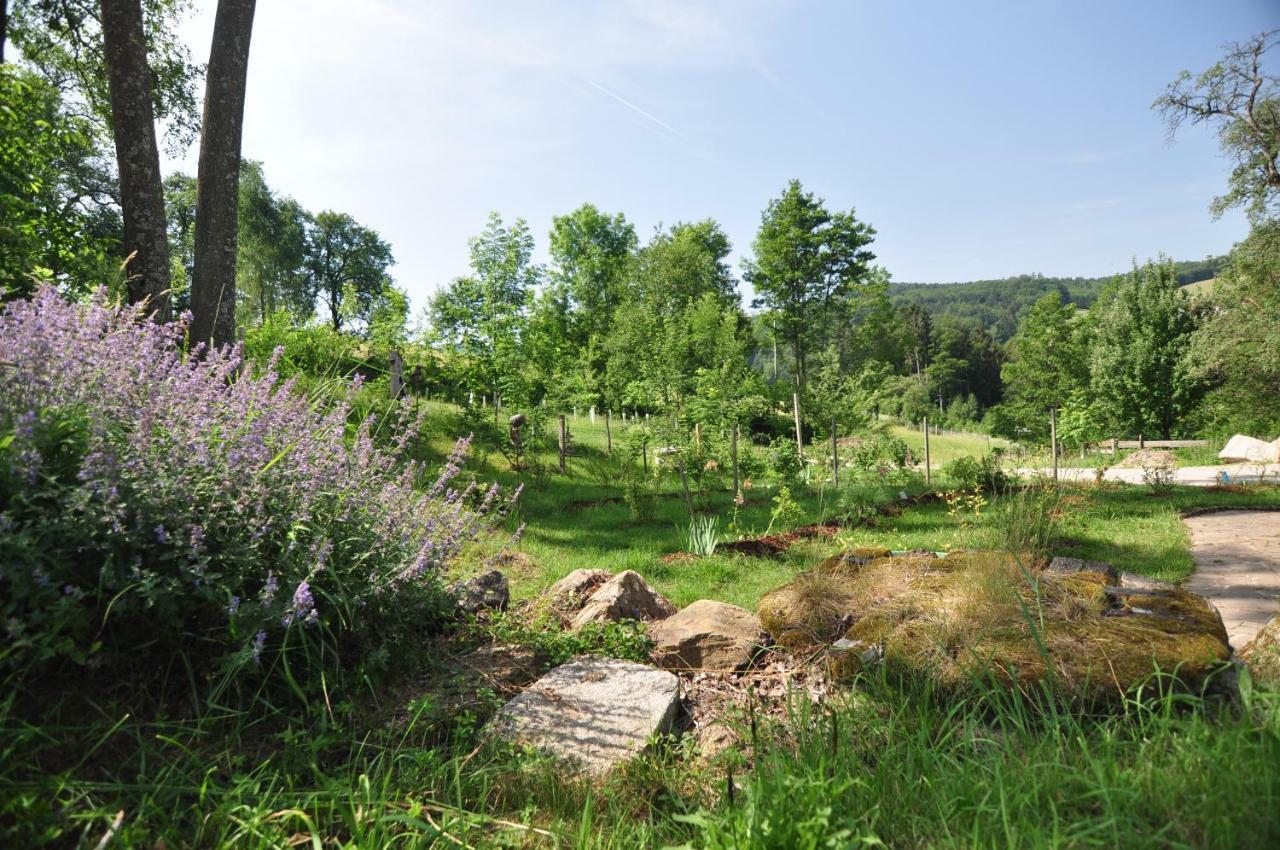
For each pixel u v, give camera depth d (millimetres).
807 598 4746
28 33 13906
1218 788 2119
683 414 14336
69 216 12000
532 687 3656
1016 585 4258
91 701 2627
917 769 2727
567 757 3045
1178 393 32969
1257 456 20891
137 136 8617
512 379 17641
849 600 4695
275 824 2355
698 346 27734
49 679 2703
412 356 17797
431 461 14617
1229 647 3518
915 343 59281
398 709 3293
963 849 2123
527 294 18734
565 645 4309
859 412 19781
